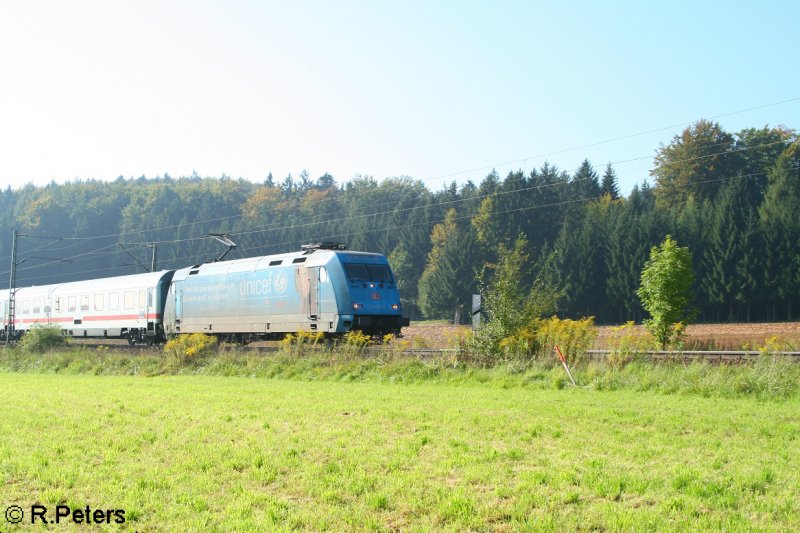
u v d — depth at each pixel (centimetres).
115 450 1164
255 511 853
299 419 1446
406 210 11244
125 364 3119
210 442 1220
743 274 6356
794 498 850
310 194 15262
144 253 13238
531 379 2073
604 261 7206
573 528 772
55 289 5003
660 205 8681
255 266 3419
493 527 786
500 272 2436
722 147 8400
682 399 1689
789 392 1675
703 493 873
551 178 8912
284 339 3102
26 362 3594
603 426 1304
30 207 14575
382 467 1031
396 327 3119
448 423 1366
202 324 3712
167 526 812
